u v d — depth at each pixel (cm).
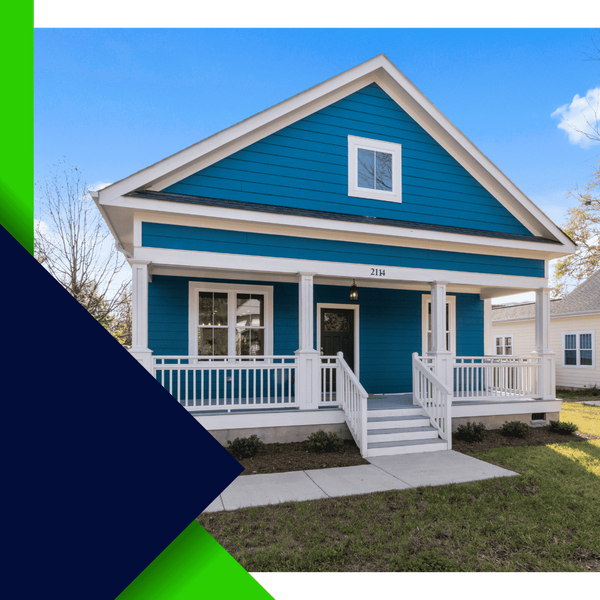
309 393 723
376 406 802
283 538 387
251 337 904
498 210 946
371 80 862
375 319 1016
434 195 893
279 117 761
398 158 871
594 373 1716
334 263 764
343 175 822
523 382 931
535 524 425
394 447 674
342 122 830
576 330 1816
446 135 896
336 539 389
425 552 367
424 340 1058
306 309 739
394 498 486
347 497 486
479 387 1125
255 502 470
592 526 422
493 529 414
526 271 929
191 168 720
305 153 796
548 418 912
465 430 766
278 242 733
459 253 866
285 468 594
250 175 756
